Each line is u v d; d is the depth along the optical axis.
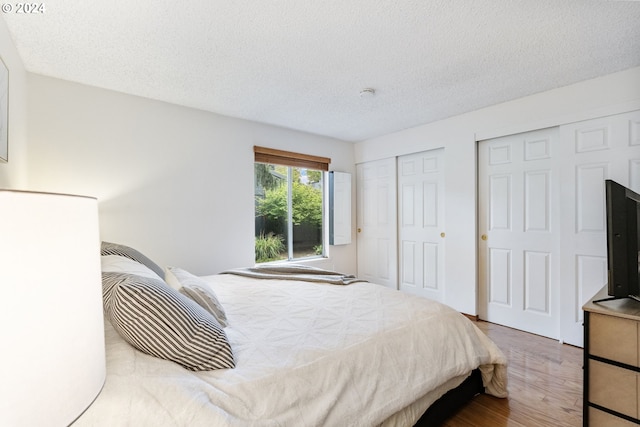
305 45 1.91
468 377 1.70
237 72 2.28
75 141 2.43
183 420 0.75
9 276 0.41
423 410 1.36
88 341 0.53
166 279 1.90
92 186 2.51
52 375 0.45
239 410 0.86
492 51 2.00
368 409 1.11
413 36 1.82
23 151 2.13
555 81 2.47
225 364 1.03
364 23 1.69
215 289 2.12
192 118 3.03
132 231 2.70
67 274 0.49
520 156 2.90
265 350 1.17
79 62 2.12
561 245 2.59
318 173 4.31
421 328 1.51
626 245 1.45
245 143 3.41
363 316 1.56
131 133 2.69
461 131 3.27
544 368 2.15
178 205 2.95
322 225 4.34
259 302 1.80
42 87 2.30
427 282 3.70
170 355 0.96
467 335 1.65
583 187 2.47
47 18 1.62
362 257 4.49
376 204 4.28
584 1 1.51
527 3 1.53
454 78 2.40
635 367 1.29
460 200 3.29
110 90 2.59
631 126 2.26
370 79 2.41
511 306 2.97
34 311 0.43
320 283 2.30
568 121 2.54
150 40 1.85
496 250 3.08
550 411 1.67
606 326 1.37
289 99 2.82
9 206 0.41
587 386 1.42
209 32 1.77
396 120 3.46
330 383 1.08
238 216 3.35
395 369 1.28
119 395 0.75
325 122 3.53
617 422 1.33
